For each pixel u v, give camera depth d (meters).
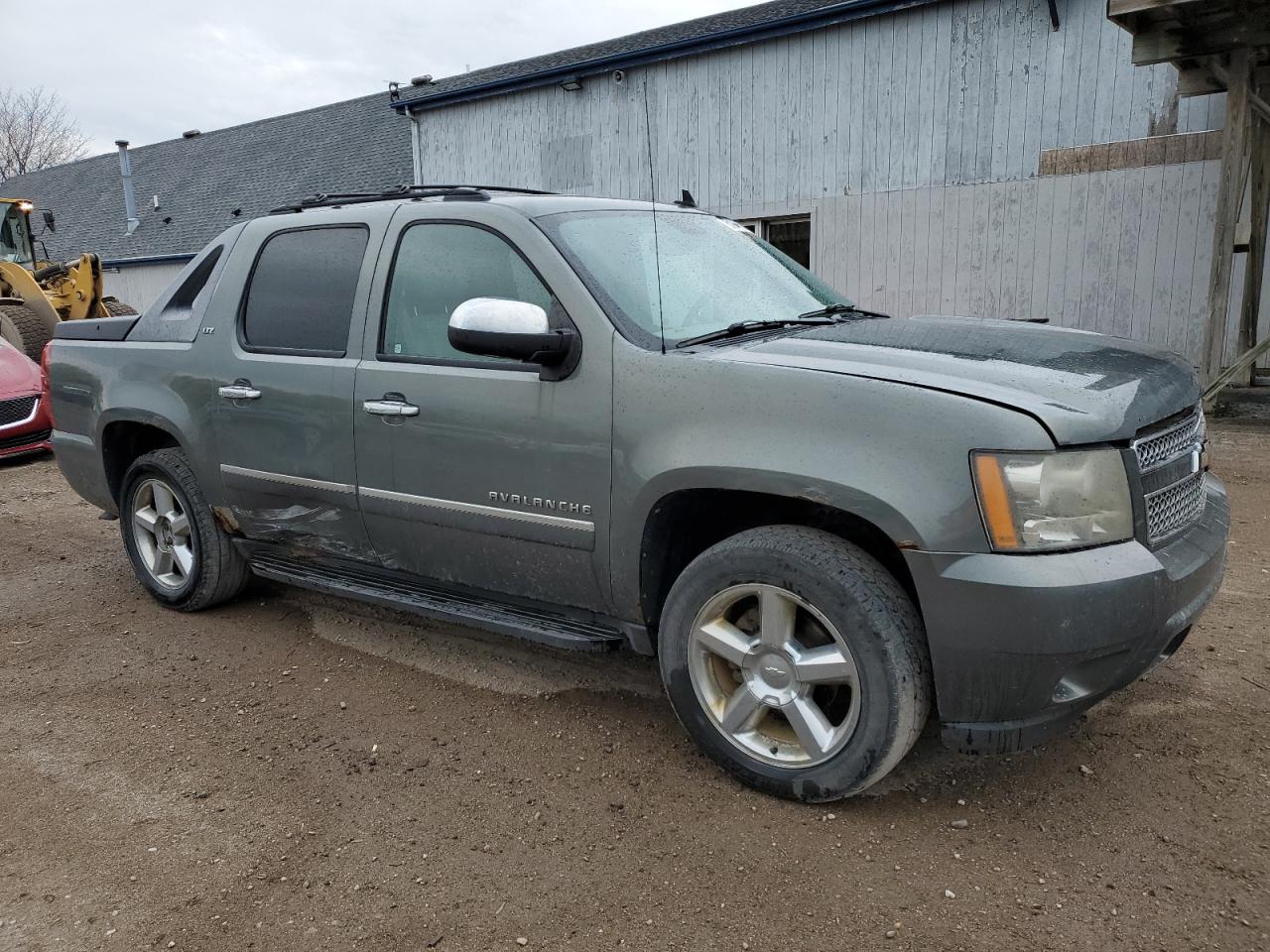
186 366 4.19
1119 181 10.12
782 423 2.62
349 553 3.83
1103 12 9.88
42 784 3.02
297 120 28.28
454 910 2.35
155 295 25.58
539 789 2.91
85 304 13.17
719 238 3.79
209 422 4.11
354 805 2.85
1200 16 8.05
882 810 2.74
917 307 11.63
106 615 4.62
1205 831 2.59
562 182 14.43
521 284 3.21
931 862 2.49
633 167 13.65
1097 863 2.47
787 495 2.59
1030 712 2.46
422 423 3.36
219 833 2.72
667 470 2.78
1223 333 8.89
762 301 3.46
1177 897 2.32
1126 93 9.94
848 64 11.58
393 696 3.62
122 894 2.45
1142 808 2.71
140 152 33.00
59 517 6.77
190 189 27.95
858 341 2.96
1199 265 9.88
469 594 3.54
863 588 2.54
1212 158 9.60
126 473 4.69
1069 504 2.37
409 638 4.22
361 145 24.48
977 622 2.38
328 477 3.70
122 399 4.45
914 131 11.28
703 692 2.90
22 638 4.33
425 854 2.59
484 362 3.25
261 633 4.33
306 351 3.78
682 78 12.93
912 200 11.42
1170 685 3.47
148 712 3.53
